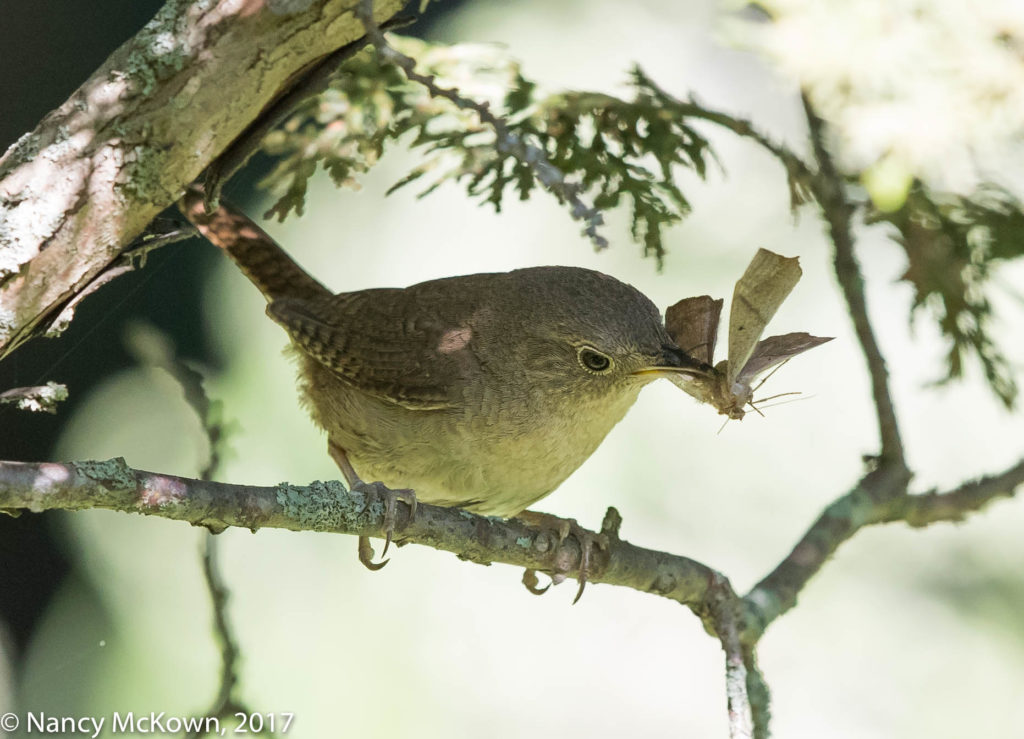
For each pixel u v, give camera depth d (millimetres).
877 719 12648
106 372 11828
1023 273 10844
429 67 7746
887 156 7164
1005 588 13164
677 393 13078
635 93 7820
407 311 7934
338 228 13070
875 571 13391
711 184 13188
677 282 12883
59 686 11734
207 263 12258
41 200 5059
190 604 12102
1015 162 7934
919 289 8320
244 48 5184
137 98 5129
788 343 6953
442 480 7844
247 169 12586
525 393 7547
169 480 5082
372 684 11992
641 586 7273
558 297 7590
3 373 10070
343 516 6152
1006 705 12703
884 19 7266
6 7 11289
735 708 6848
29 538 12039
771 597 7500
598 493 12594
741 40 7426
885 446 8234
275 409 12016
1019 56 7164
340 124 7664
